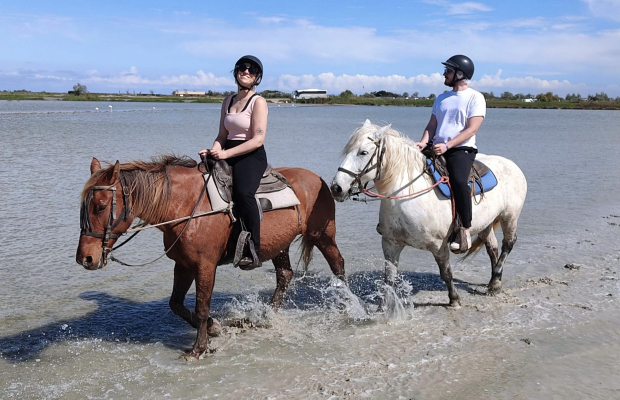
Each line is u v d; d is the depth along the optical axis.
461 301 6.29
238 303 6.23
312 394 4.18
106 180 4.22
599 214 10.84
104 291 6.46
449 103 5.61
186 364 4.70
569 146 25.41
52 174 13.45
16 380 4.40
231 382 4.38
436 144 5.51
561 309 5.96
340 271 5.84
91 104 90.50
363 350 4.97
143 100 131.75
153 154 18.03
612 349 4.98
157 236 8.66
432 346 5.04
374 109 99.62
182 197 4.57
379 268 7.50
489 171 6.06
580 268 7.42
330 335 5.34
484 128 40.06
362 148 5.05
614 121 54.38
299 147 21.80
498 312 5.91
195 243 4.53
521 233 9.38
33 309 5.85
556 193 13.05
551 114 78.75
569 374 4.51
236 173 4.76
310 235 5.65
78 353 4.91
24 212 9.61
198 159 17.48
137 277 6.96
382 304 5.91
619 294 6.40
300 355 4.88
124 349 5.02
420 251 8.47
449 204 5.48
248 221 4.70
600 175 15.97
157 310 5.99
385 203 5.44
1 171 13.70
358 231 9.30
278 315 5.84
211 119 45.38
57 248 7.77
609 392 4.22
